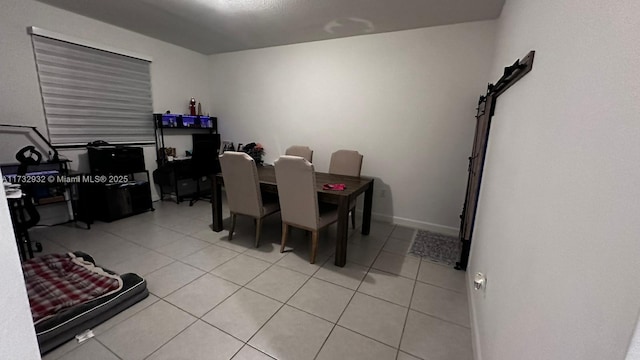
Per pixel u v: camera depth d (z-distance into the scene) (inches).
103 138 142.4
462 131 124.4
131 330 64.2
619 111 19.3
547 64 35.9
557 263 26.6
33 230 120.5
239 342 61.7
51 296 66.5
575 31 28.3
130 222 134.3
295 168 90.3
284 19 120.5
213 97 197.0
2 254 17.8
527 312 32.8
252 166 100.3
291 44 159.0
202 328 65.6
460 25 117.3
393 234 129.3
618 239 18.0
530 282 33.0
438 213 135.0
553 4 35.7
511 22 70.9
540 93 37.6
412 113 132.8
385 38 132.9
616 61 20.2
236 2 105.4
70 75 126.5
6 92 109.0
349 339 63.6
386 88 136.5
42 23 114.7
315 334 64.7
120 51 141.7
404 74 131.4
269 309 73.0
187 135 187.0
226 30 138.3
